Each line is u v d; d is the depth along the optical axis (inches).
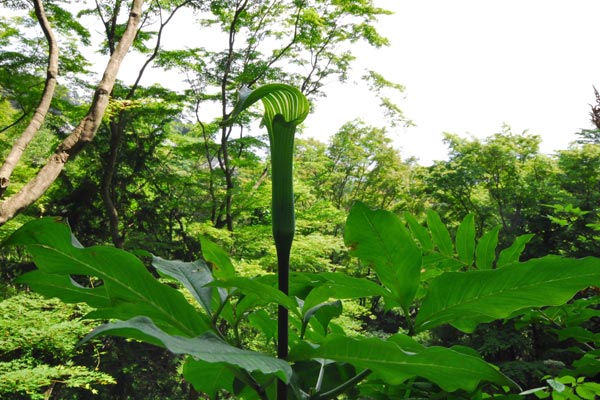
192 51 466.9
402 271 31.9
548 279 27.5
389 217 30.7
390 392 38.3
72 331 220.1
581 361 39.9
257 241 401.1
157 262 33.3
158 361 540.4
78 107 424.8
